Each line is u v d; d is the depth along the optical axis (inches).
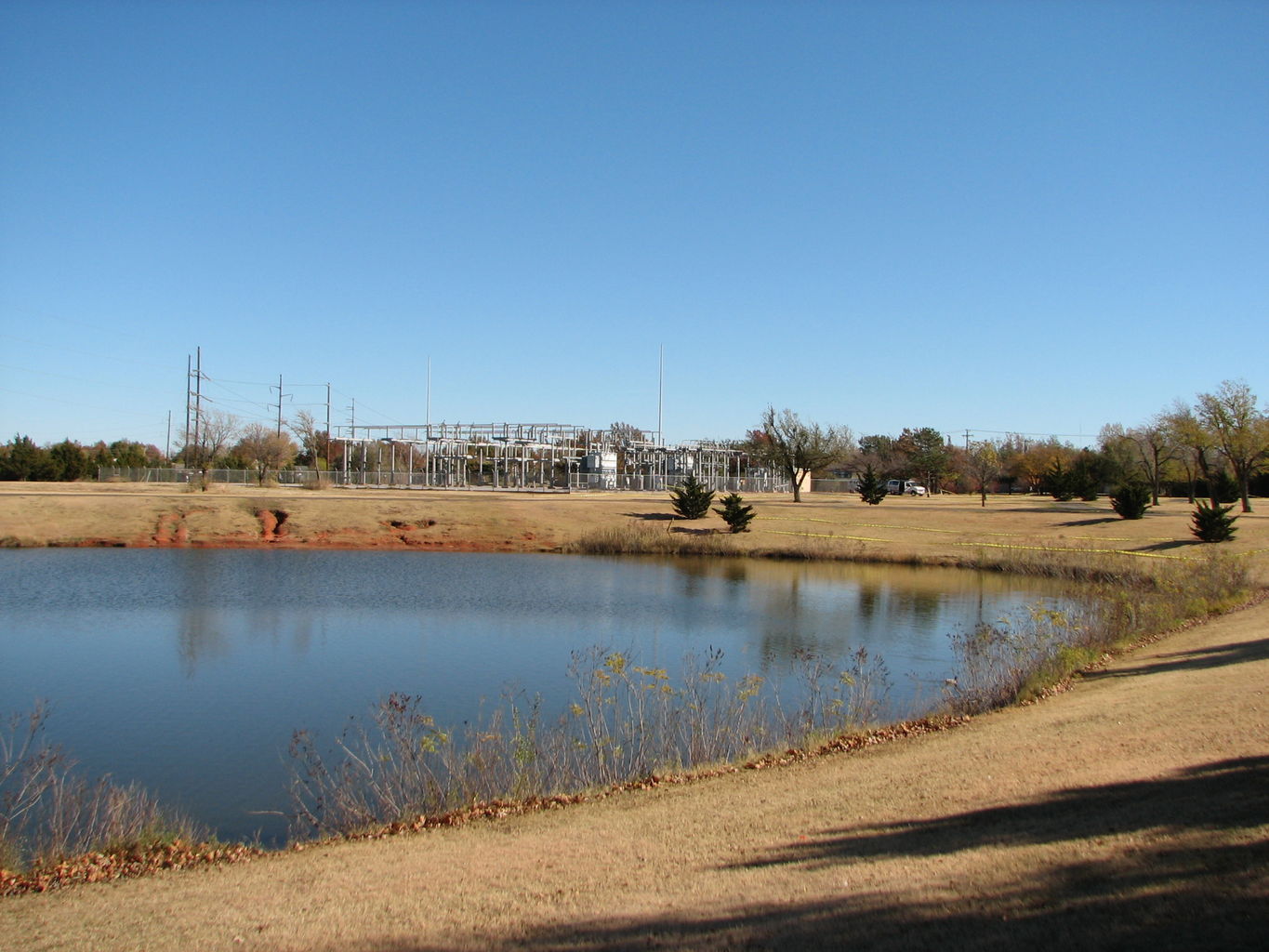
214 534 2074.3
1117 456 3491.6
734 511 2169.0
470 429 3863.2
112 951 303.6
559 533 2191.2
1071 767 424.5
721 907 289.4
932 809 386.3
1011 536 2059.5
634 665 924.6
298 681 855.7
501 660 951.0
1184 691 578.6
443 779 543.5
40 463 3735.2
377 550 2034.9
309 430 4190.5
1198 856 272.2
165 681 853.8
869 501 2952.8
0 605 1270.9
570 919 295.7
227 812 529.0
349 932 304.2
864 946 243.1
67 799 527.5
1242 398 2223.2
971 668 753.0
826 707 691.4
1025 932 237.6
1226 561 1210.6
